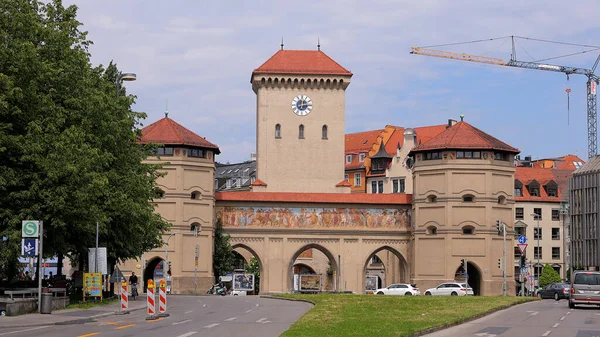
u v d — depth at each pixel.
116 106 69.44
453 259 112.06
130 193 71.88
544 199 171.62
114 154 70.75
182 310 58.62
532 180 172.38
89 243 70.12
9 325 42.88
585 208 172.00
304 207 118.12
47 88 61.44
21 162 58.94
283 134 140.88
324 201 118.00
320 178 140.62
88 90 63.97
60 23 65.81
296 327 38.19
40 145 58.44
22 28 61.25
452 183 112.62
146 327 41.44
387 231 118.31
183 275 110.31
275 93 141.00
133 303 69.00
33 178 59.00
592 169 172.00
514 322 47.06
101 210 65.88
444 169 113.00
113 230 73.50
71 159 59.09
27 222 52.38
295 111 141.12
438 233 113.00
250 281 116.06
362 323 40.78
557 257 172.38
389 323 41.06
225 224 116.94
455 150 112.88
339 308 53.88
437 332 39.72
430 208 114.00
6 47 58.91
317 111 141.25
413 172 117.81
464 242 112.25
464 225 112.31
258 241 117.38
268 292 116.94
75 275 77.31
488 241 112.25
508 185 114.81
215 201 116.25
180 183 110.62
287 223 117.69
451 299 66.94
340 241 117.94
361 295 74.31
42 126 59.78
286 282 117.06
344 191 140.00
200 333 37.47
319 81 140.75
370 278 121.75
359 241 118.19
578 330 41.44
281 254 117.44
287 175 140.38
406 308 55.03
